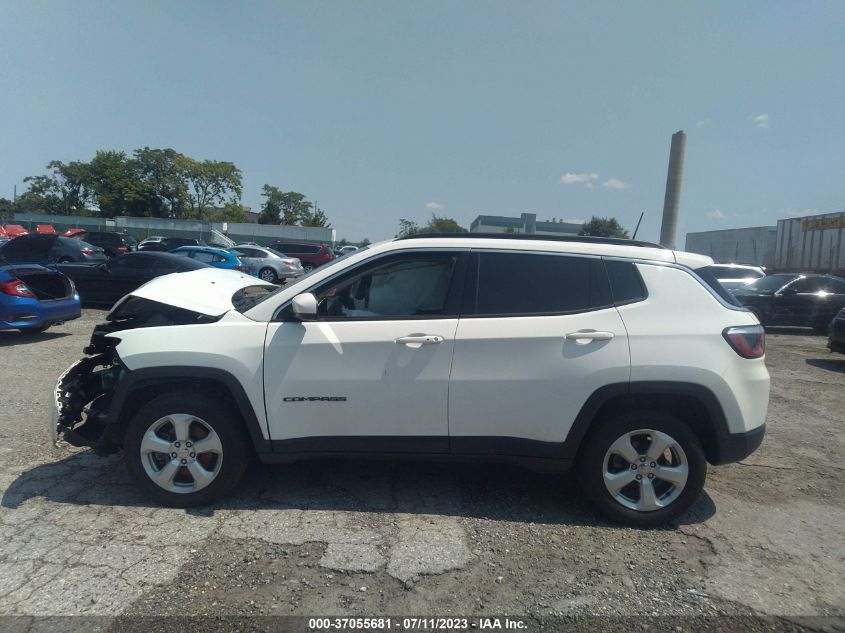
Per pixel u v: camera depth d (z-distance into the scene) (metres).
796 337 13.39
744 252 34.69
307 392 3.59
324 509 3.78
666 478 3.60
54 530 3.43
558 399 3.53
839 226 26.25
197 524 3.54
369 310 3.72
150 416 3.66
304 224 85.19
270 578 3.01
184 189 66.00
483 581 3.04
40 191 76.25
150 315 4.42
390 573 3.08
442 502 3.92
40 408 5.73
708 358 3.49
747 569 3.21
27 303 8.87
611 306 3.62
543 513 3.80
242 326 3.68
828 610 2.87
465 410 3.58
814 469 4.73
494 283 3.69
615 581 3.07
